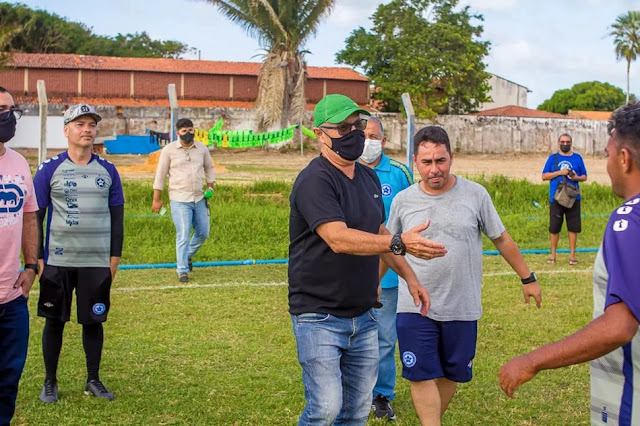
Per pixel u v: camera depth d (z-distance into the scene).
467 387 5.85
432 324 4.52
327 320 3.88
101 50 73.19
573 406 5.47
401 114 50.00
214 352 6.64
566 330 7.49
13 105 4.36
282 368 6.25
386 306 5.29
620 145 2.79
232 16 43.50
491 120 51.50
